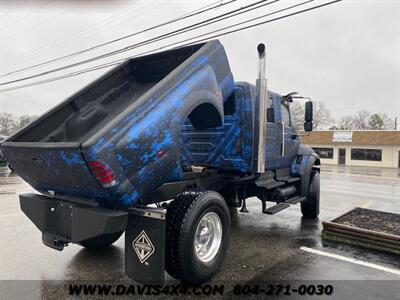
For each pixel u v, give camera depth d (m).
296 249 5.22
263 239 5.75
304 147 7.46
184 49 4.80
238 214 7.79
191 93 4.03
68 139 4.27
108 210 3.42
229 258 4.80
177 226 3.61
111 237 4.99
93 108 4.56
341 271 4.34
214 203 3.99
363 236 5.30
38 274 4.22
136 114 3.39
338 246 5.38
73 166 3.18
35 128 4.08
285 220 7.21
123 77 5.00
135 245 3.52
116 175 3.21
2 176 18.02
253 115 5.35
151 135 3.49
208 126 5.10
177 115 3.79
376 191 13.55
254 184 5.75
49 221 3.91
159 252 3.37
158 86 3.69
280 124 6.33
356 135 39.72
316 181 7.28
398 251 4.94
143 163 3.47
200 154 5.85
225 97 4.94
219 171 5.67
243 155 5.43
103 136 3.09
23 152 3.53
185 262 3.60
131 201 3.46
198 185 4.77
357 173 25.52
